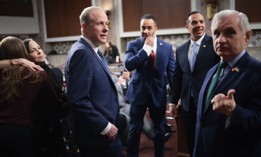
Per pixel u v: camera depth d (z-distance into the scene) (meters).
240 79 1.37
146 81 2.78
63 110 2.08
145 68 2.76
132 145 2.91
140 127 2.89
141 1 7.89
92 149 1.81
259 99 1.33
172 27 7.51
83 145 1.83
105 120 1.71
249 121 1.26
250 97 1.33
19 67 1.76
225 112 1.28
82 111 1.67
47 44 10.12
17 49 1.83
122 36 8.36
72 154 2.22
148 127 3.17
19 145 1.69
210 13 6.66
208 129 1.46
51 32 9.78
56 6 9.49
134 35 8.14
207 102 1.50
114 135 1.76
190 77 2.43
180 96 2.65
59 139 1.99
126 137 3.21
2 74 1.74
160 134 2.94
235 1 6.35
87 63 1.71
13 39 1.86
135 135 2.89
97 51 1.91
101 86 1.78
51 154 1.96
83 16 1.82
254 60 1.40
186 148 3.12
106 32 1.84
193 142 2.52
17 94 1.71
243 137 1.37
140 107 2.83
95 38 1.82
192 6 7.06
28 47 2.26
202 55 2.37
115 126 1.87
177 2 7.32
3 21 8.64
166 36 7.83
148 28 2.75
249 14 6.23
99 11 1.81
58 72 2.31
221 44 1.39
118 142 1.89
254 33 6.42
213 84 1.50
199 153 1.54
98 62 1.79
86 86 1.68
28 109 1.75
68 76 1.73
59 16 9.48
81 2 8.95
